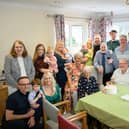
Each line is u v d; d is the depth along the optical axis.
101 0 4.09
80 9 5.39
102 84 3.38
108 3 4.46
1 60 4.27
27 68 2.80
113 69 3.54
